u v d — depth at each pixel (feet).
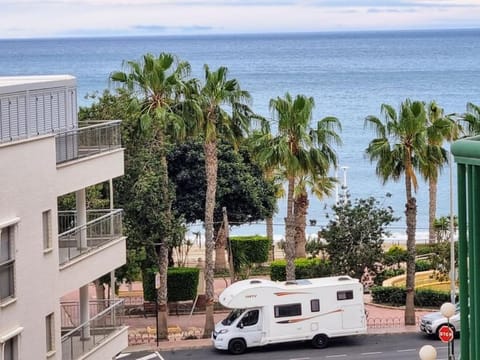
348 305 162.71
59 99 117.80
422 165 173.37
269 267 223.71
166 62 174.50
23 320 102.12
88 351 115.65
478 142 49.47
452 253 175.01
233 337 159.22
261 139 172.96
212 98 171.12
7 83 109.70
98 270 119.96
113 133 125.39
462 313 51.21
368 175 419.74
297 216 219.20
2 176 98.48
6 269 99.86
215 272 220.64
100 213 136.26
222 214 229.86
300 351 160.97
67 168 112.47
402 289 188.96
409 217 174.40
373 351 159.63
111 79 177.17
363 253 189.16
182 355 159.43
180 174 226.58
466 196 50.42
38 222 105.09
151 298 184.55
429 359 93.66
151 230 166.91
